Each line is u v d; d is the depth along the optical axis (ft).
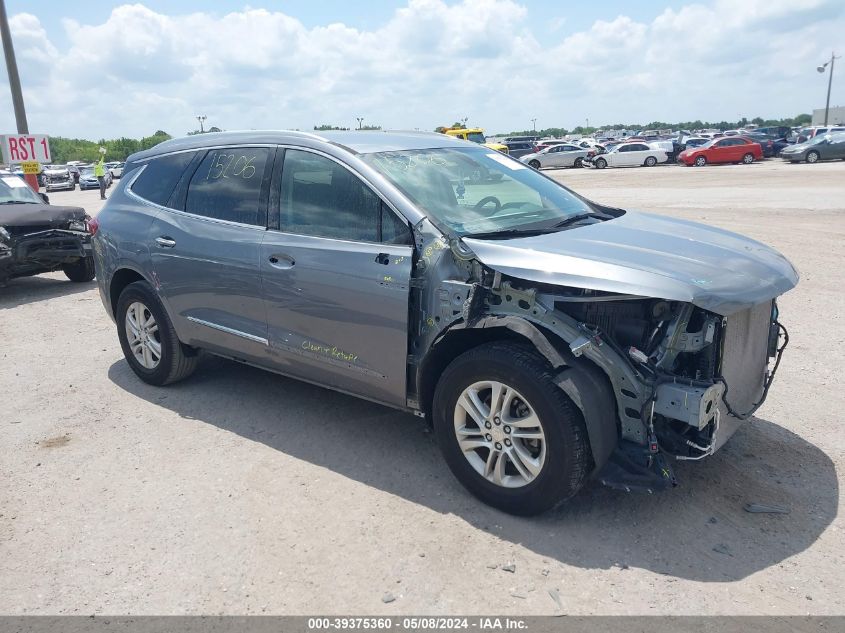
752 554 10.69
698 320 10.94
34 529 11.77
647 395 10.66
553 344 10.87
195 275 15.79
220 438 15.10
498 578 10.23
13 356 21.34
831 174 85.20
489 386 11.59
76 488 13.09
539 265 10.97
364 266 12.71
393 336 12.50
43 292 31.42
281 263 14.01
